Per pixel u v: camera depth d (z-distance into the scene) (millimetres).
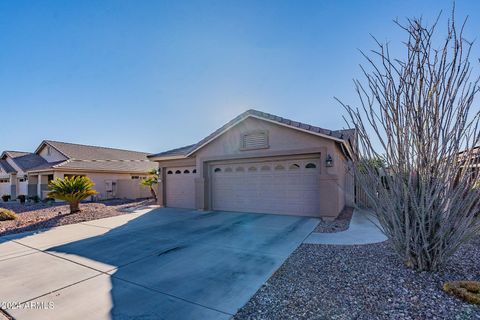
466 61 3596
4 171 25156
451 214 3838
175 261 5406
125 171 23484
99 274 4750
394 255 5047
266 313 3303
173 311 3447
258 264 5129
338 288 3834
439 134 3754
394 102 4035
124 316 3344
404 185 3904
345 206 12938
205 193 12430
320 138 9617
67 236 7738
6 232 8367
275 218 10023
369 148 4309
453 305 3152
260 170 11266
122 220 10375
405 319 2959
